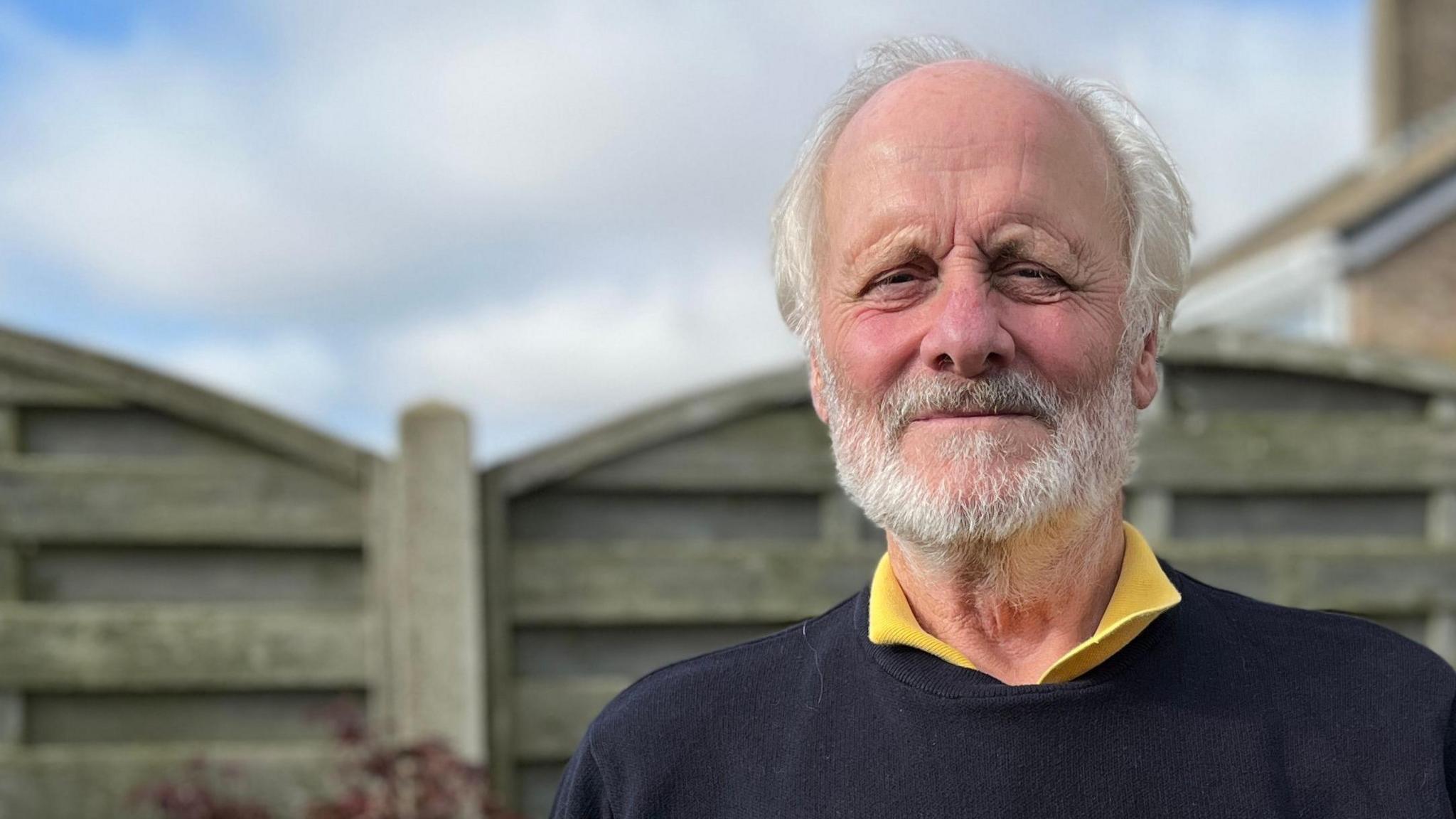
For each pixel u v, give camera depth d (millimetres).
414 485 3572
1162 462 3822
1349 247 9250
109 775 3514
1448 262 9336
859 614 1433
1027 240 1321
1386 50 12797
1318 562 3826
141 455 3572
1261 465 3840
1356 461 3854
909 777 1285
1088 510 1344
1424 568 3850
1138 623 1280
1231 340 3834
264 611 3590
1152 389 1509
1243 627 1401
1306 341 3846
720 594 3693
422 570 3562
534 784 3672
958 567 1376
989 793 1253
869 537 3756
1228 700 1294
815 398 1559
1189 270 1524
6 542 3518
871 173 1379
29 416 3539
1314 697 1312
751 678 1451
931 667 1325
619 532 3727
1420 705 1311
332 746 3580
